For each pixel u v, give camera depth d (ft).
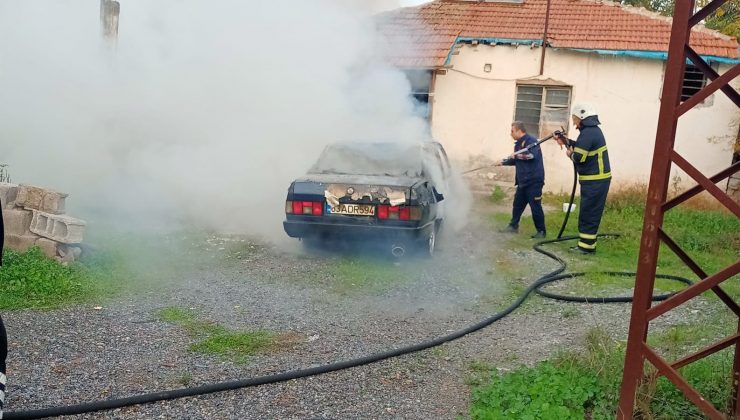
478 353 13.80
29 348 12.73
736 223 32.65
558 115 40.93
